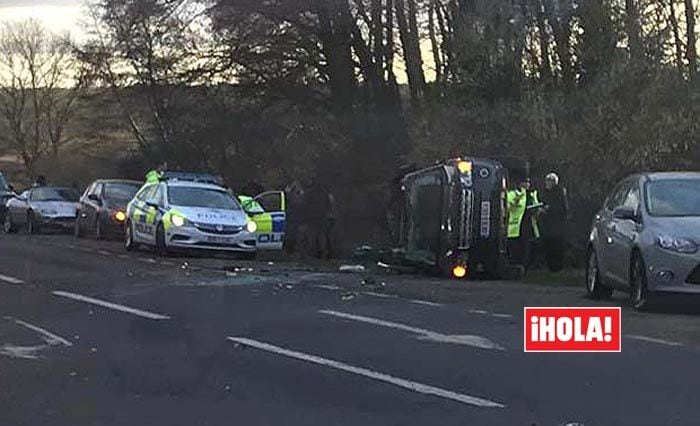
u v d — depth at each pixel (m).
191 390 8.55
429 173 18.67
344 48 34.16
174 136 38.94
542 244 20.03
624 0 22.73
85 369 9.43
